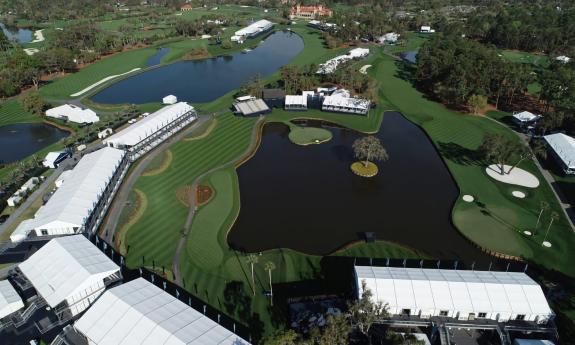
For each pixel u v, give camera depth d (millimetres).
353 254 92000
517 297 71750
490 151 120188
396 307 71312
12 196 112375
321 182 122688
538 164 131000
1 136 158125
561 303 78625
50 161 128625
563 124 150000
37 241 92812
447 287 73188
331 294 80062
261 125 162250
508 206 108750
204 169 128375
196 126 160375
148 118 151250
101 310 68000
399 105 182875
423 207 110438
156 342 62062
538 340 67625
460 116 169625
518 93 186500
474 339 71625
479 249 93875
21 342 70438
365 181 123500
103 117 171625
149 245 93875
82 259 80875
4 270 85812
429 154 140500
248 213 107312
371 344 69500
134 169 127438
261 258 90500
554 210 106875
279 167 131500
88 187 105000
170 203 110062
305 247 94562
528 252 91938
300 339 64312
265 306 77688
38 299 77750
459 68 176750
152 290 73500
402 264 89000
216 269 87062
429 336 72062
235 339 63656
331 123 166000
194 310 69438
